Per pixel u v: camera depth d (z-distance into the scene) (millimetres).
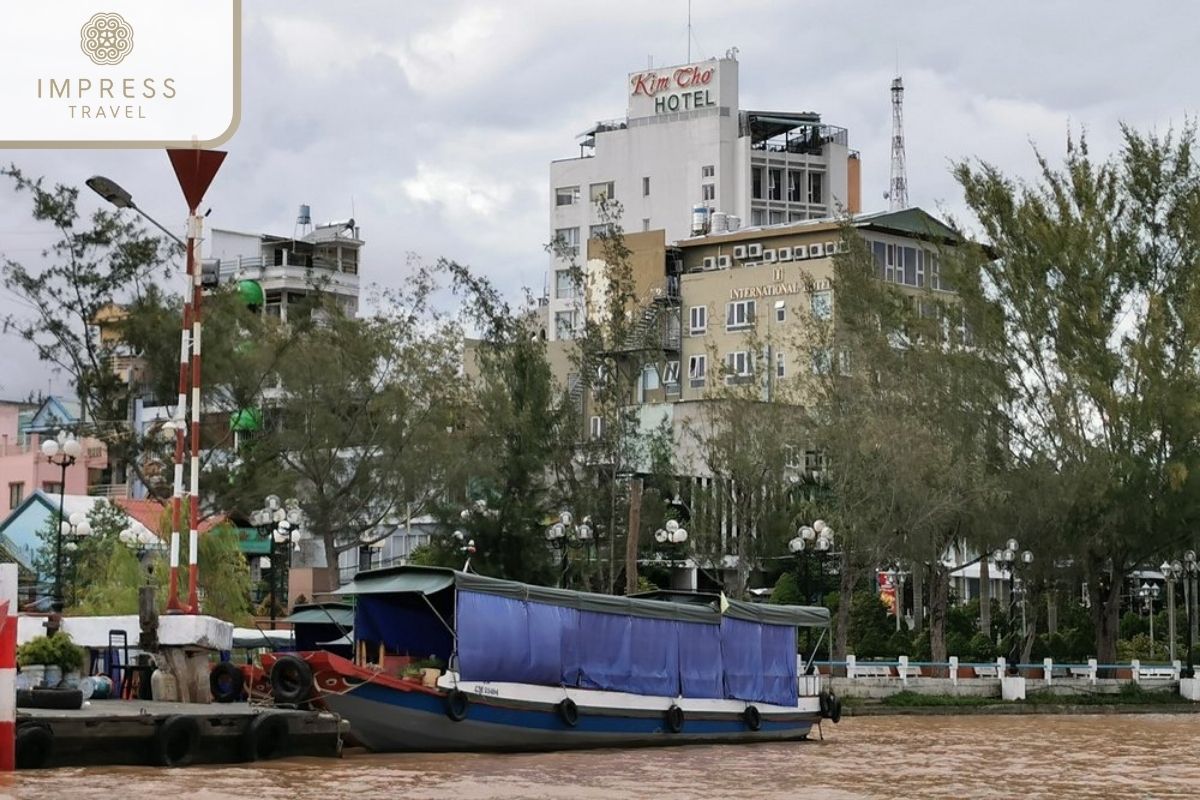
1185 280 74500
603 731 42031
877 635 73938
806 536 63062
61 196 65250
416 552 75250
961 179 75750
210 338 68375
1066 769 40438
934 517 67375
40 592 67625
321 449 72938
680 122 142500
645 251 115000
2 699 29266
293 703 36562
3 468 94875
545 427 69938
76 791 27688
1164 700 72250
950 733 53219
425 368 74812
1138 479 71812
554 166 148125
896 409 69750
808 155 144250
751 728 46469
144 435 68250
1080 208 75188
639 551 76000
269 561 63188
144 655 39562
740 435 69312
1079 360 73250
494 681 39531
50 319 65375
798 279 107500
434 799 29625
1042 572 73750
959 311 75562
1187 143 75500
